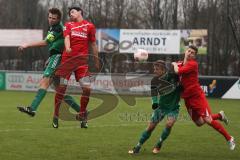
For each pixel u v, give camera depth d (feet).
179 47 291.17
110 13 424.46
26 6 416.46
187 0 410.93
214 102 239.30
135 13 425.28
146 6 422.00
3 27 428.97
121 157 91.25
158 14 403.75
